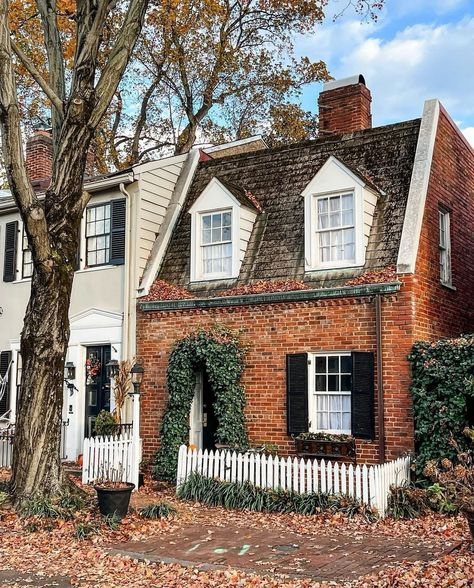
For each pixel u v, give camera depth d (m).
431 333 13.12
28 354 11.32
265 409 13.73
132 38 12.10
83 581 7.68
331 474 11.36
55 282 11.29
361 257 13.23
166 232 16.42
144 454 15.18
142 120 28.69
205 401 15.09
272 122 28.50
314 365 13.47
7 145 10.77
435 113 14.19
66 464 16.05
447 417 11.48
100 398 16.58
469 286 15.62
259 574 7.76
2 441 16.61
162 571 8.03
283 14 26.75
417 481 11.59
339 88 17.14
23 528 10.03
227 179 16.66
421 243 13.08
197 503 12.15
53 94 11.76
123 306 16.03
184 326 15.05
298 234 14.48
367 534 9.73
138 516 10.82
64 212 11.56
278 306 13.84
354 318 12.92
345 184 13.57
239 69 27.39
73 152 11.59
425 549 8.73
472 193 16.38
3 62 10.76
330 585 7.25
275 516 11.09
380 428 12.31
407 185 13.72
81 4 11.59
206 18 25.30
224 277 14.95
